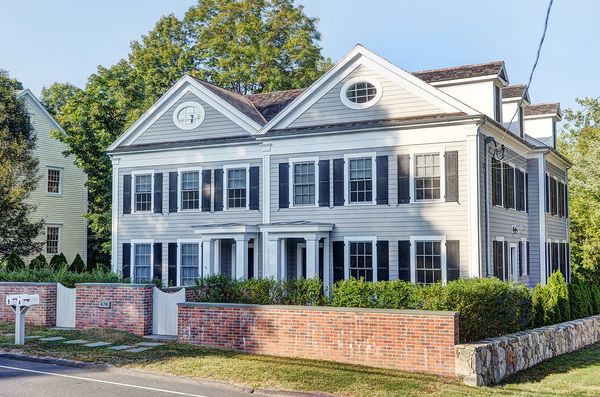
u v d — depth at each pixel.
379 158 23.91
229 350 15.82
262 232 25.16
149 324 18.28
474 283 15.01
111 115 37.19
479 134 22.67
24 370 13.87
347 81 24.77
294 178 25.52
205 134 27.92
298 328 15.19
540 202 29.25
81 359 14.59
